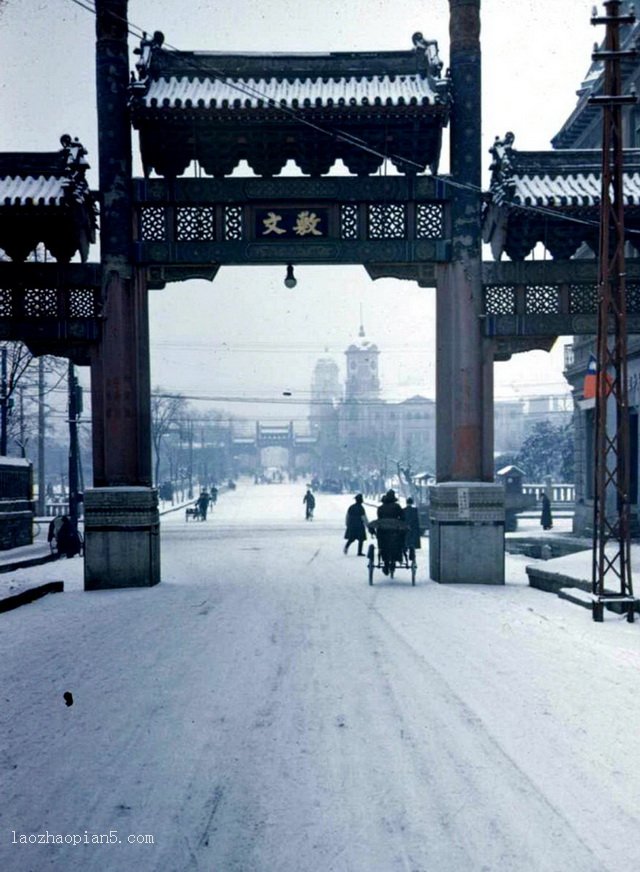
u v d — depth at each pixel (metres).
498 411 133.12
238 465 160.50
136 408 15.07
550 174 15.09
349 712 6.38
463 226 15.00
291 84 14.99
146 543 14.84
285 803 4.62
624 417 11.32
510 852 3.97
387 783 4.89
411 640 9.30
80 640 9.51
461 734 5.79
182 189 14.92
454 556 15.09
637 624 10.34
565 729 5.87
